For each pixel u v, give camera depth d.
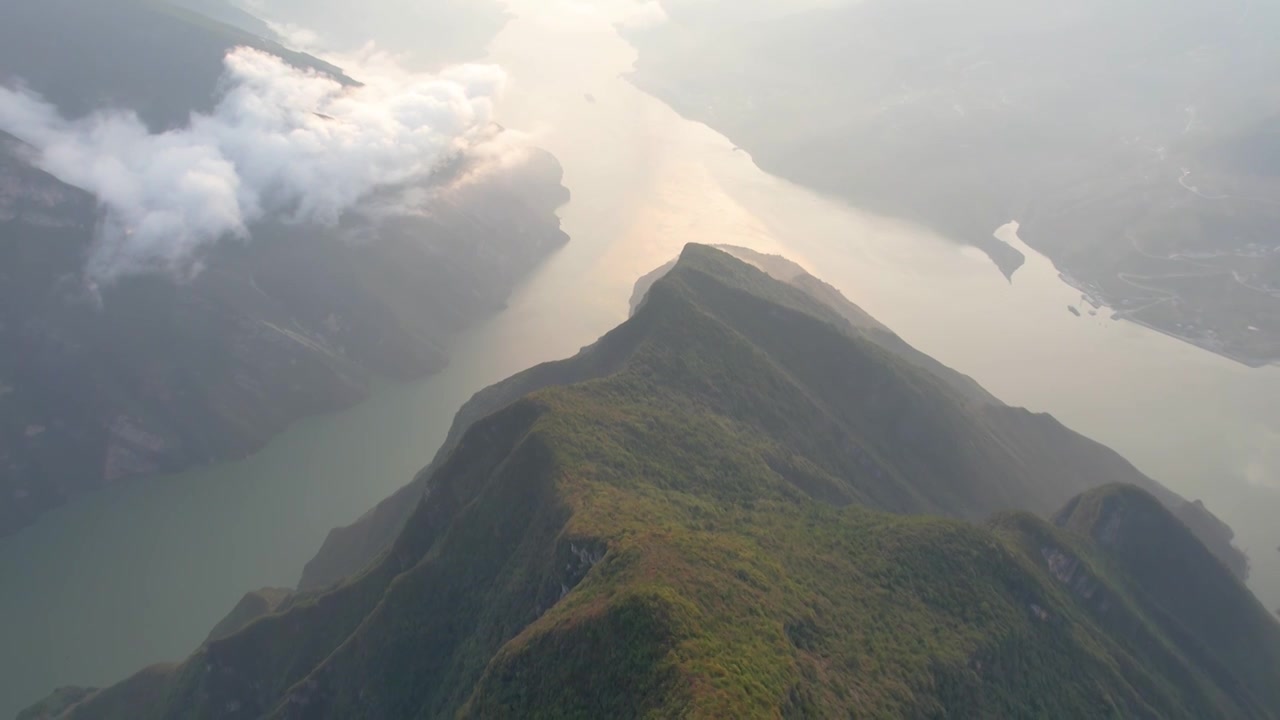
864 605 108.25
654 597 86.94
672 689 78.69
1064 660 116.25
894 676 95.94
